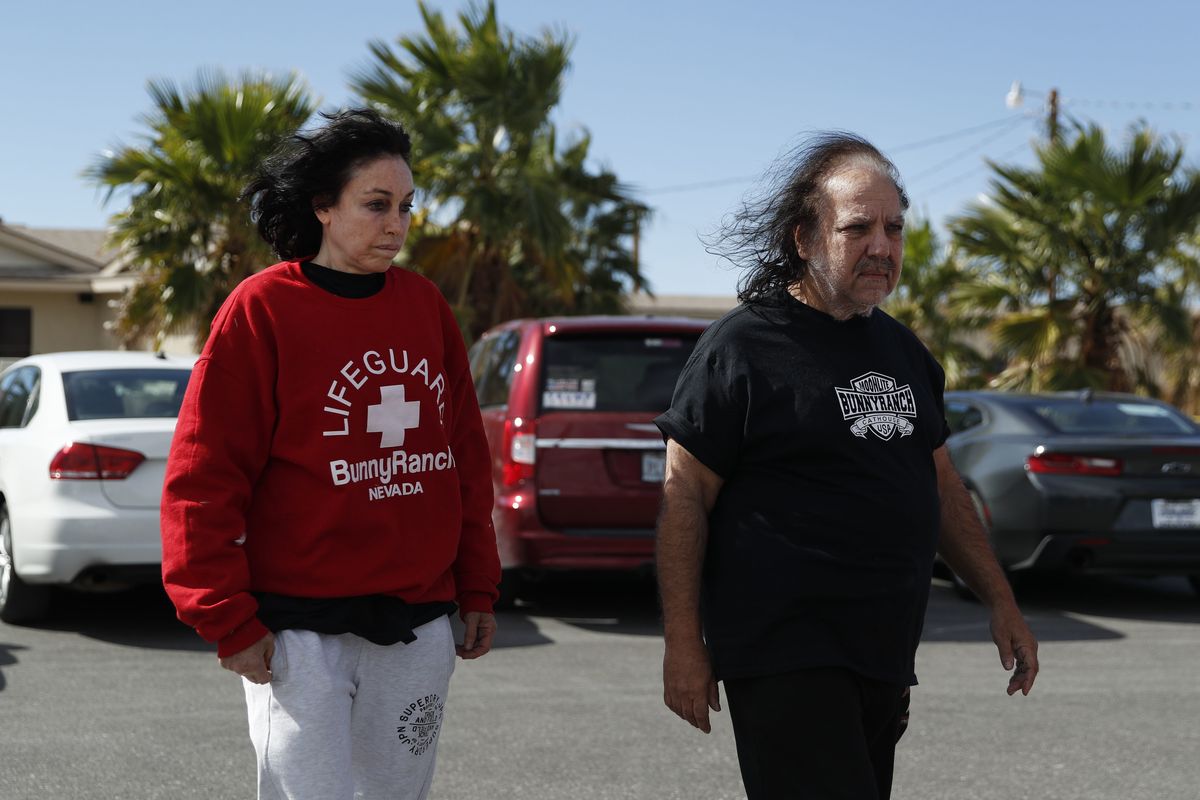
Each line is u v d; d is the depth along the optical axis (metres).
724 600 2.61
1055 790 4.39
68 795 4.20
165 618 7.48
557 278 19.36
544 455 7.17
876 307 2.73
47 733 4.93
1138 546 7.77
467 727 5.11
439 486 2.54
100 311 28.75
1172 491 7.79
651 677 6.03
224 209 17.66
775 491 2.59
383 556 2.44
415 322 2.54
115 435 6.73
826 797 2.51
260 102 17.52
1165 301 16.81
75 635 6.93
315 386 2.41
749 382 2.60
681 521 2.61
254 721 2.45
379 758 2.51
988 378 18.80
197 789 4.27
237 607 2.33
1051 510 7.80
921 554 2.63
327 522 2.41
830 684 2.54
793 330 2.64
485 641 2.71
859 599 2.56
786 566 2.56
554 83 18.75
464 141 18.97
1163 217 16.64
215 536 2.34
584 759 4.69
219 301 18.11
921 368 2.81
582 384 7.25
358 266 2.51
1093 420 8.38
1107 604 8.49
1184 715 5.42
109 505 6.68
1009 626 2.88
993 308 17.72
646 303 32.09
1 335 28.25
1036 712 5.46
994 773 4.58
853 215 2.58
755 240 2.73
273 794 2.42
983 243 17.27
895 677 2.60
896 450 2.62
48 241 33.16
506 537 7.24
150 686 5.73
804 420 2.57
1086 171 16.44
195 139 17.52
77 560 6.64
